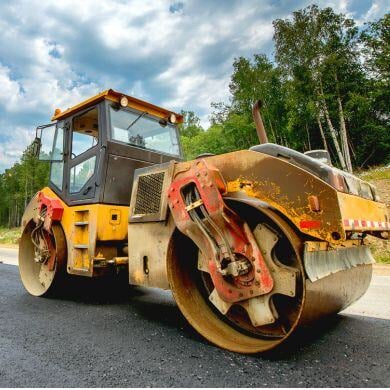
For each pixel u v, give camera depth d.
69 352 2.59
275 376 2.13
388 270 7.60
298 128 29.75
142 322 3.45
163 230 3.16
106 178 4.20
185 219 2.81
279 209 2.42
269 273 2.44
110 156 4.27
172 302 4.44
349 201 2.40
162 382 2.06
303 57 25.89
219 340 2.68
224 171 2.75
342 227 2.16
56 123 5.30
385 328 3.11
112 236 4.13
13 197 63.91
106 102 4.43
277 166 2.47
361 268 3.16
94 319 3.58
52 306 4.21
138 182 3.53
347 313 3.69
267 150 2.69
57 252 4.45
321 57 25.84
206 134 41.38
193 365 2.31
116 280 5.91
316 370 2.21
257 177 2.56
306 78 26.08
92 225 4.07
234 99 32.03
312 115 25.67
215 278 2.72
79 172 4.54
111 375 2.17
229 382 2.05
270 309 2.47
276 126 30.64
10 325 3.37
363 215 2.63
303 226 2.30
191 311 2.92
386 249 10.73
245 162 2.63
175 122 5.41
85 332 3.11
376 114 28.30
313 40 25.69
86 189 4.32
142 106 4.91
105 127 4.31
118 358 2.46
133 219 3.45
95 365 2.33
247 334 2.81
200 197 2.75
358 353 2.50
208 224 2.68
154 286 3.18
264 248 2.52
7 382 2.09
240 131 32.31
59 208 4.59
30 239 5.36
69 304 4.32
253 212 2.69
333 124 28.92
